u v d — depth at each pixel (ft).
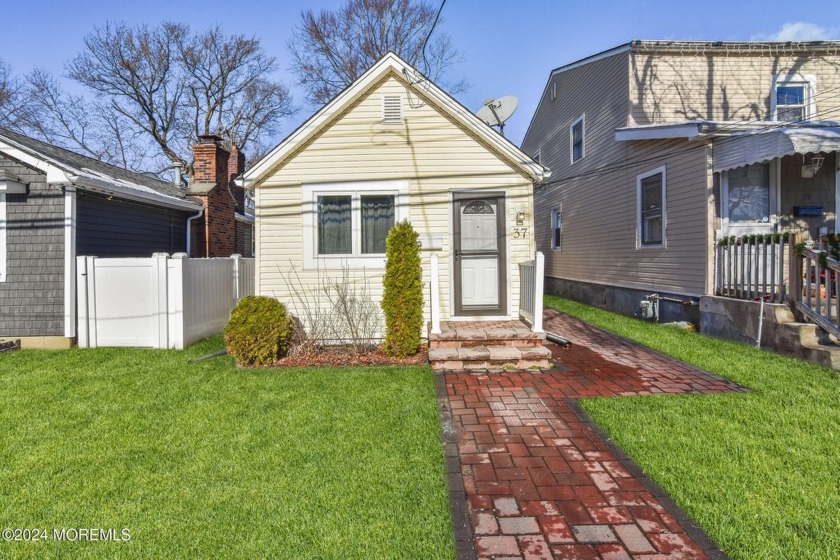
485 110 31.63
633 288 35.91
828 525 8.76
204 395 16.85
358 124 25.13
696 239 28.35
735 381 17.92
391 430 13.42
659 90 35.63
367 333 24.53
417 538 8.59
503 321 25.16
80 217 27.04
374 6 80.33
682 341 25.18
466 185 25.12
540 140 57.98
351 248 25.22
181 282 25.70
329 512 9.40
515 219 25.22
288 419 14.37
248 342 21.25
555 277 53.47
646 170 33.86
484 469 11.29
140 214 33.27
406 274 22.11
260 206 25.22
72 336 25.86
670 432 13.07
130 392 17.29
